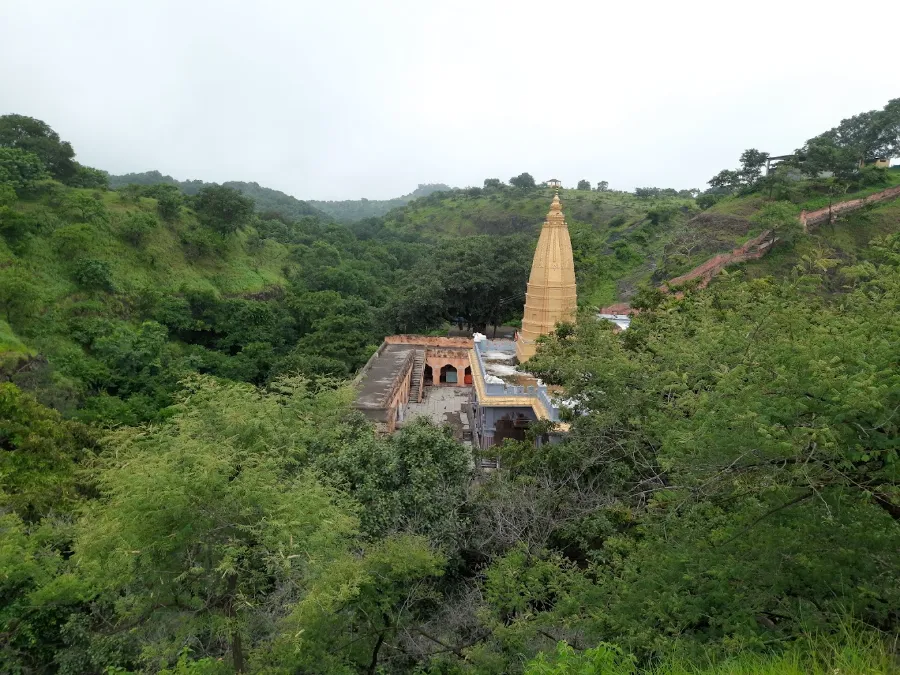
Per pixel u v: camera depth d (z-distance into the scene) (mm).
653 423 13094
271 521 11359
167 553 12219
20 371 42688
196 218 84375
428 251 116625
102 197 75438
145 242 72438
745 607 9344
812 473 8859
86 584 14602
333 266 94125
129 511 11672
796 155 72312
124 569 12078
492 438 28844
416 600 15578
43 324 52500
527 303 33844
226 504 12211
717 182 76688
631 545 13156
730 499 10836
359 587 13188
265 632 14516
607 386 17266
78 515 17859
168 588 12727
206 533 12211
